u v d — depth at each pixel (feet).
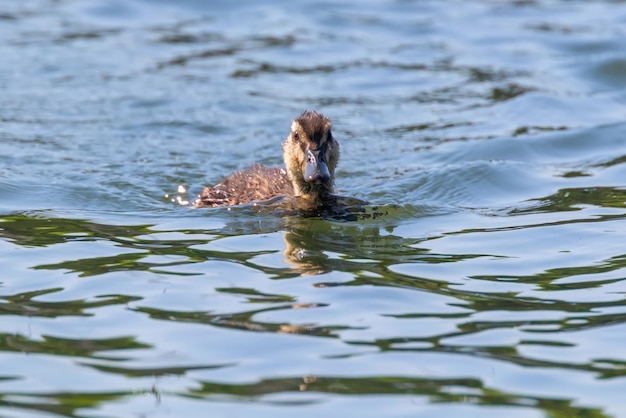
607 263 106.93
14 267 105.19
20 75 191.42
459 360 83.71
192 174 147.74
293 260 108.37
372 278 102.73
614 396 77.56
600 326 90.27
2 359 83.61
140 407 75.87
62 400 76.89
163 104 177.99
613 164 148.15
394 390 78.59
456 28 226.17
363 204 131.64
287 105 179.52
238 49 211.41
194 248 112.37
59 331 89.10
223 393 78.02
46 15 231.91
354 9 240.73
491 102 180.65
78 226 120.67
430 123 170.50
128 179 142.82
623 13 232.32
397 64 202.69
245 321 91.35
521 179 141.38
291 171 135.03
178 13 235.81
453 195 135.54
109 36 218.18
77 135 162.20
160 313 92.94
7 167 143.95
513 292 98.94
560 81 190.60
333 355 84.48
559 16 232.94
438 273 104.53
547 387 79.20
